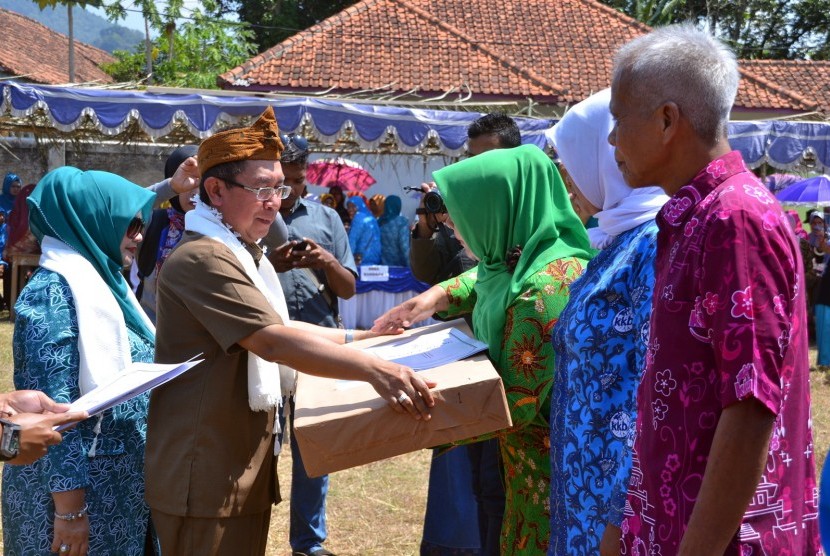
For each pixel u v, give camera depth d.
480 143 3.85
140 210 2.87
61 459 2.55
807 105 16.95
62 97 9.20
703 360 1.66
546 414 2.62
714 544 1.58
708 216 1.65
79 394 2.61
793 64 20.34
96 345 2.61
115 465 2.70
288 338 2.39
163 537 2.54
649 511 1.74
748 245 1.60
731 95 1.76
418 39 17.50
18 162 13.09
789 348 1.65
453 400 2.27
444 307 3.26
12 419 2.20
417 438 2.28
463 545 3.70
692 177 1.78
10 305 12.60
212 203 2.61
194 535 2.50
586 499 2.09
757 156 10.34
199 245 2.50
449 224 3.87
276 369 2.56
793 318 1.64
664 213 1.76
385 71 16.56
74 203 2.76
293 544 4.21
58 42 28.55
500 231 2.74
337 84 16.00
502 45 18.61
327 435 2.24
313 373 2.39
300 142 4.33
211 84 20.23
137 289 4.23
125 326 2.74
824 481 1.61
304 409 2.36
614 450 2.04
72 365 2.60
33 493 2.64
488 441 3.03
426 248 3.94
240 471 2.53
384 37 17.48
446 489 3.71
